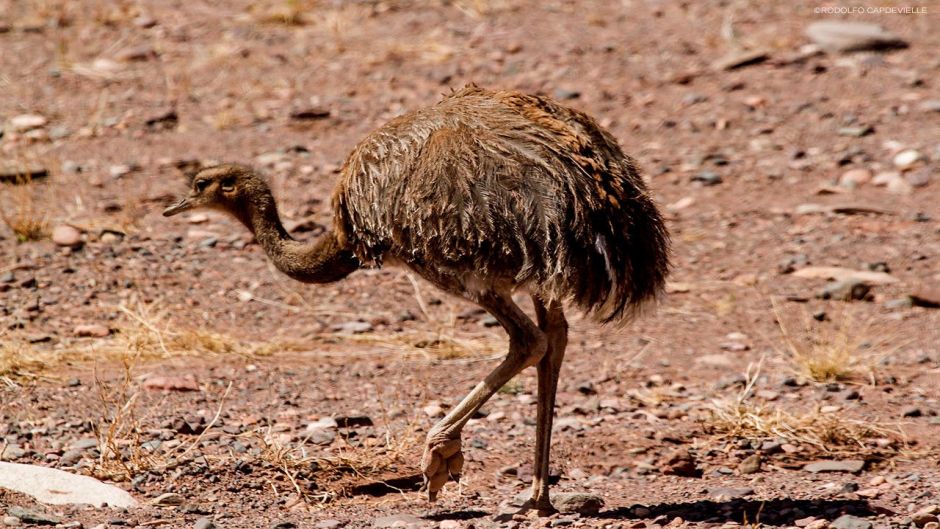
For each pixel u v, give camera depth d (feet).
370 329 99.04
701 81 149.07
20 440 75.20
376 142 66.85
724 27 161.99
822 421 80.64
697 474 74.49
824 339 95.96
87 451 73.82
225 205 76.38
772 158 130.82
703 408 84.38
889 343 96.32
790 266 109.70
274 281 106.11
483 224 62.69
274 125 138.00
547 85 147.23
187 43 160.25
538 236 62.13
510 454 76.95
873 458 76.33
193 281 105.19
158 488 70.03
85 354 90.22
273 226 75.46
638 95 145.48
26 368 87.04
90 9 169.68
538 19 168.76
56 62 152.56
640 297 64.59
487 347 95.81
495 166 63.26
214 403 83.20
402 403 84.94
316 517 66.54
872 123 137.08
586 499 66.74
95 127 135.64
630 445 77.82
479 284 63.98
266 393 85.76
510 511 66.59
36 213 114.52
